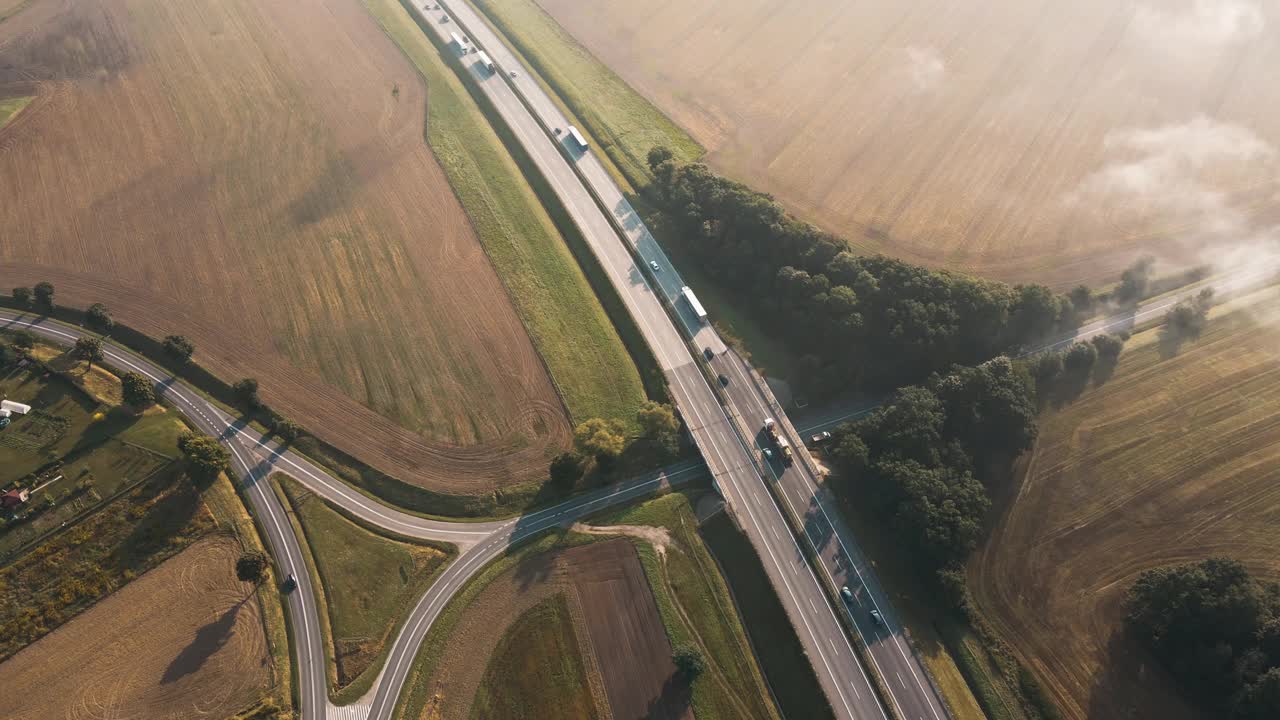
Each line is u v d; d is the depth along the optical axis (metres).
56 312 140.75
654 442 124.69
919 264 149.88
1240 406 126.88
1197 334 137.25
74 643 102.31
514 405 130.50
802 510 116.69
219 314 141.75
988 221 157.88
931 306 131.88
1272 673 90.56
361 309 143.00
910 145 175.12
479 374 134.12
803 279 138.62
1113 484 119.25
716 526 117.44
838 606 107.19
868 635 104.81
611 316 145.12
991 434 121.94
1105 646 104.56
